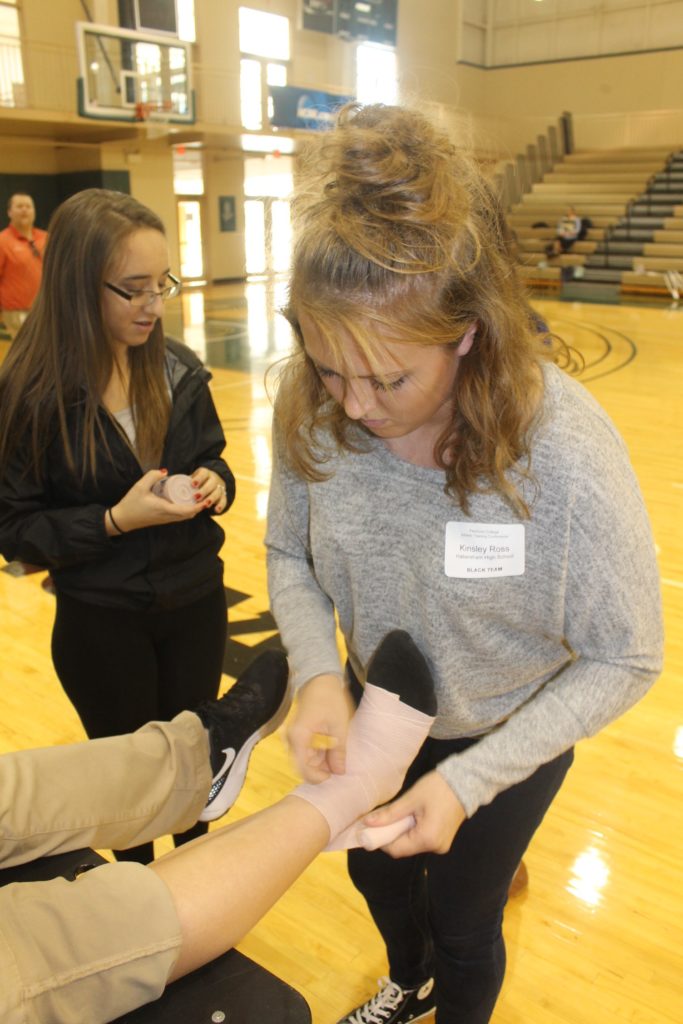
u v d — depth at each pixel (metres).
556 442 0.81
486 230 0.75
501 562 0.87
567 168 15.64
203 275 14.45
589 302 11.64
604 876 1.78
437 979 1.18
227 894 0.84
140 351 1.42
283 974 1.54
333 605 1.14
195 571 1.51
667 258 12.59
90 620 1.46
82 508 1.39
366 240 0.67
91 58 10.56
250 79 12.94
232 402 6.10
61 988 0.75
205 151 13.66
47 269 1.33
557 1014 1.45
